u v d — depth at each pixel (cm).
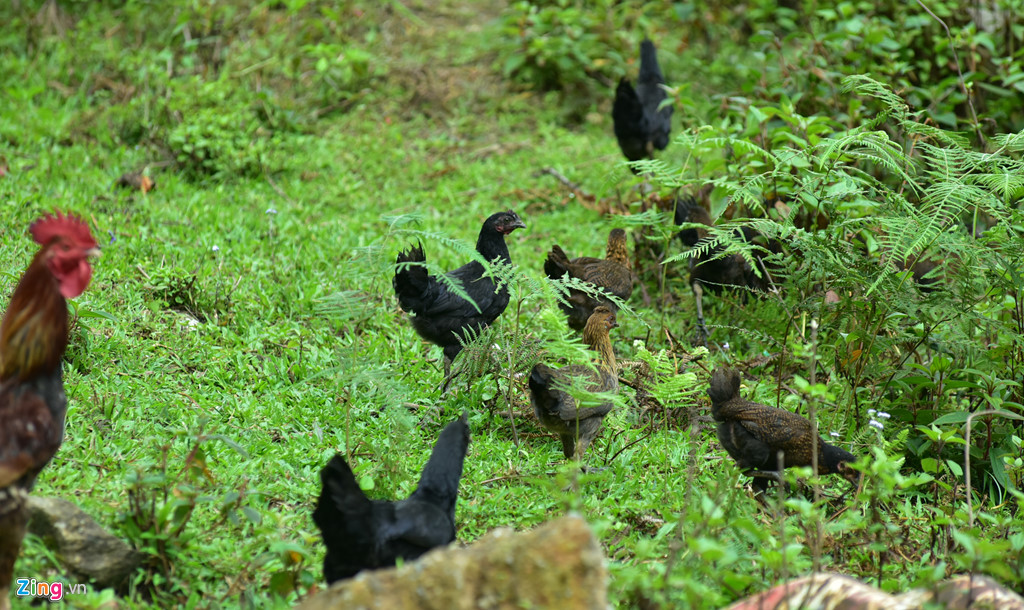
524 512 714
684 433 890
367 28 2025
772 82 1488
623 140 1491
